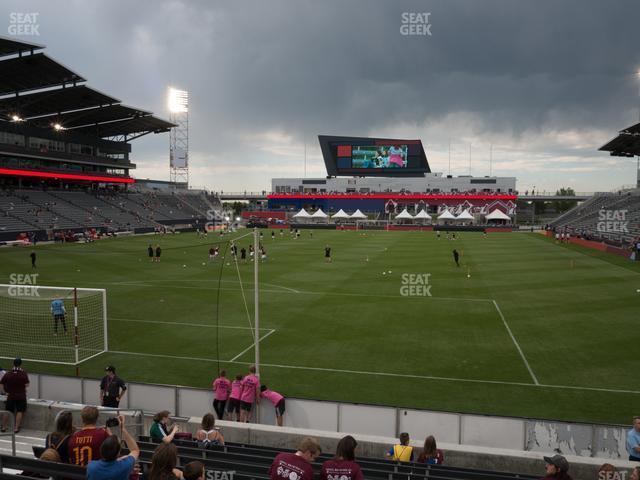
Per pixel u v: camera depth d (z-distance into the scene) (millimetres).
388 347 18625
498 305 25438
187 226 87750
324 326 21609
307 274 35812
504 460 9398
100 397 12672
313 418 11836
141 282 32656
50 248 52719
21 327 21484
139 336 20266
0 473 4922
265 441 10359
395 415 11250
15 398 11008
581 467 8844
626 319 22297
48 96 59625
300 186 125250
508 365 16609
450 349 18328
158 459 4547
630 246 44656
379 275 35219
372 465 8289
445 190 118938
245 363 17047
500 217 86688
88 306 25438
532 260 43750
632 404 13578
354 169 114062
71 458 5602
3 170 63406
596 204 84688
